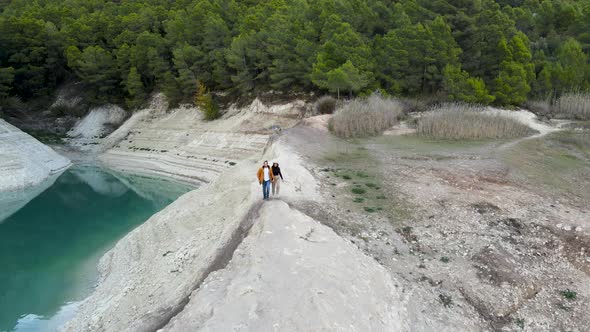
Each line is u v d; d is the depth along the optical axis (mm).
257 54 51312
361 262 13352
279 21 51312
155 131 58219
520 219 17703
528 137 35281
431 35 45469
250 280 11414
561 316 12172
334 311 10133
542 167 25672
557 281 13758
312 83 48438
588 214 18203
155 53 61094
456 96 43812
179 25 62125
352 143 33781
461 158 27703
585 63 50938
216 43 57281
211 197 25766
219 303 10680
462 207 19094
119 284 18781
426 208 19188
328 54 44312
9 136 46750
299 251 13148
